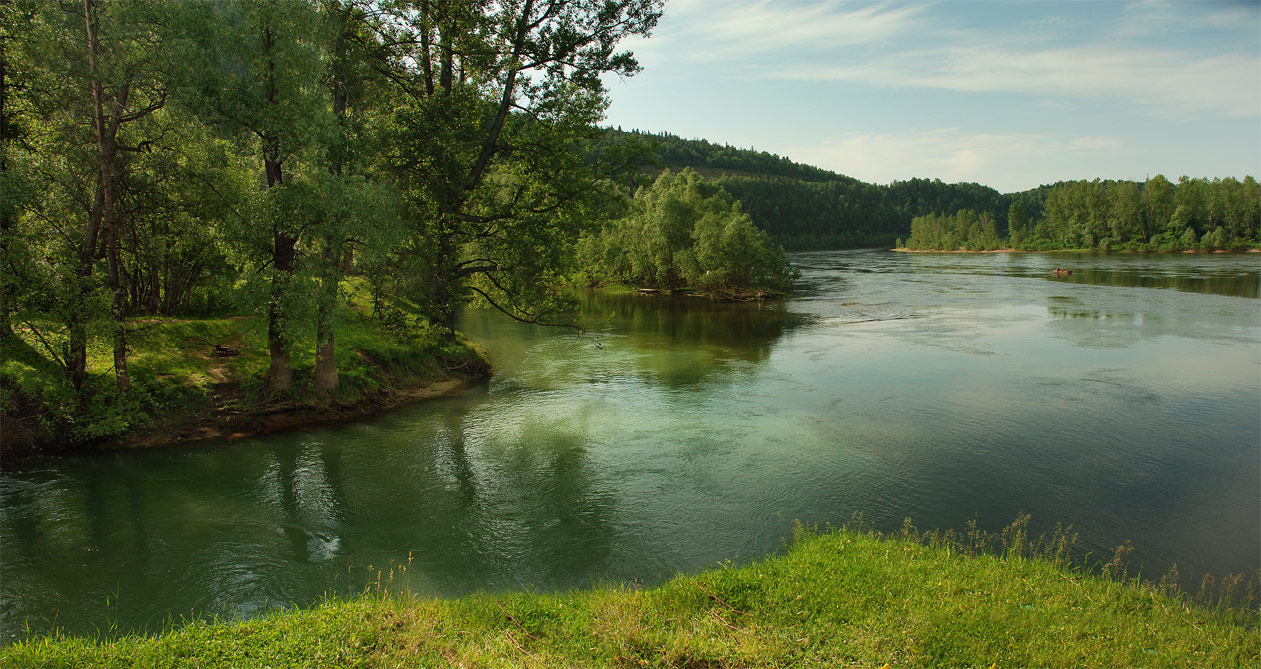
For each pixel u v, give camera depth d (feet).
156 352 75.46
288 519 50.67
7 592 39.42
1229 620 31.81
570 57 92.99
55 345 63.26
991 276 289.12
